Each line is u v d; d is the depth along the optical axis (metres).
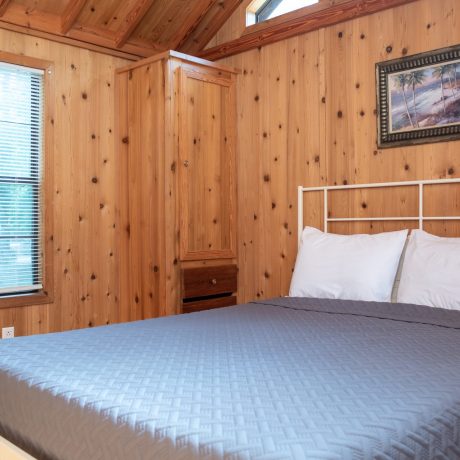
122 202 3.76
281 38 3.63
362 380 1.42
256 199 3.81
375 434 1.08
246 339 1.97
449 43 2.91
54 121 3.49
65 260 3.54
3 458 1.47
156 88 3.55
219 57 4.02
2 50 3.26
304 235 3.23
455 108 2.87
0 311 3.25
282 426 1.09
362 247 2.88
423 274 2.57
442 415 1.23
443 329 2.12
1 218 3.27
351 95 3.31
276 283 3.69
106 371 1.53
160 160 3.53
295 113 3.59
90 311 3.66
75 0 3.34
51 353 1.75
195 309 3.62
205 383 1.40
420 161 3.01
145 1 3.48
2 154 3.28
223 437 1.05
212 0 3.73
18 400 1.52
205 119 3.71
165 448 1.08
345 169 3.34
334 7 3.35
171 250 3.49
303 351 1.78
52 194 3.47
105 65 3.75
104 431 1.21
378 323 2.25
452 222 2.88
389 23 3.14
